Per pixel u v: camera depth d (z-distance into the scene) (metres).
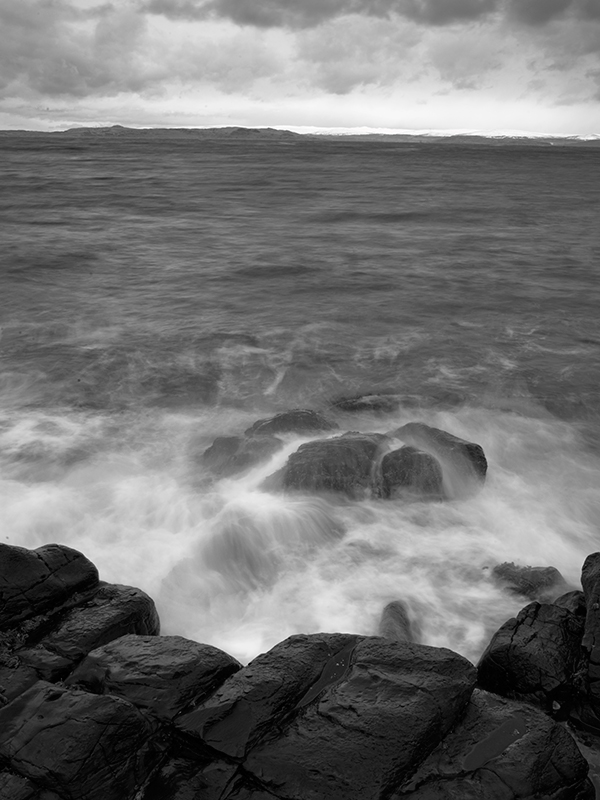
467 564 8.52
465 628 7.33
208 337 18.77
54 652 5.78
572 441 12.87
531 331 19.53
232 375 16.12
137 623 6.39
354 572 8.36
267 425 11.73
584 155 189.75
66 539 9.08
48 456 11.67
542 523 9.74
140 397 14.71
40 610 6.31
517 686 6.04
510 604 7.69
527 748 4.89
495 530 9.39
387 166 106.00
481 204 50.38
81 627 6.08
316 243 32.81
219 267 27.12
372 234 35.78
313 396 15.00
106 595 6.60
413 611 7.58
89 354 17.22
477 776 4.67
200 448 12.28
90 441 12.41
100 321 19.98
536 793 4.64
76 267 26.67
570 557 8.93
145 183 65.06
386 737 4.78
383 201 51.84
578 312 21.36
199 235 34.72
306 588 8.09
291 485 9.70
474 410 14.20
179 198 51.94
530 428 13.38
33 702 5.02
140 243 32.03
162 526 9.43
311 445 10.17
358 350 17.94
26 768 4.53
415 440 10.77
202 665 5.45
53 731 4.70
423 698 5.08
